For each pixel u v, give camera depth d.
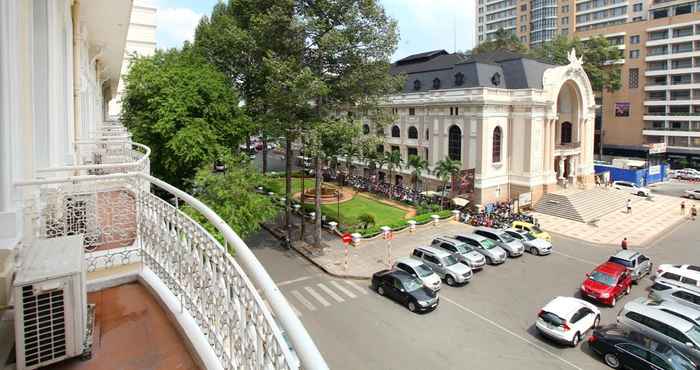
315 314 17.52
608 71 55.28
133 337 4.43
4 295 4.02
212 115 20.50
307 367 1.98
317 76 23.23
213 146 19.70
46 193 5.65
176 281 5.06
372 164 42.03
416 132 41.22
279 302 2.43
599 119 62.88
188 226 4.70
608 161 57.12
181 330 4.49
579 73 39.53
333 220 30.89
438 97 37.97
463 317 17.22
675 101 55.66
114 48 16.53
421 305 17.36
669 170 54.59
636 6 65.50
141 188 6.12
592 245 27.39
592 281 19.02
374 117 25.77
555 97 36.88
